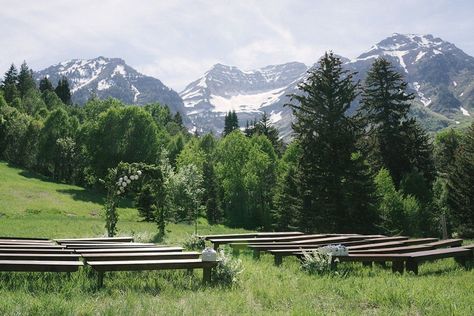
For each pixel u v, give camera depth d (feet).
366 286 30.53
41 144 281.95
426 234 163.02
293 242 52.90
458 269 42.47
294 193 175.94
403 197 164.86
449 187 159.84
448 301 25.59
